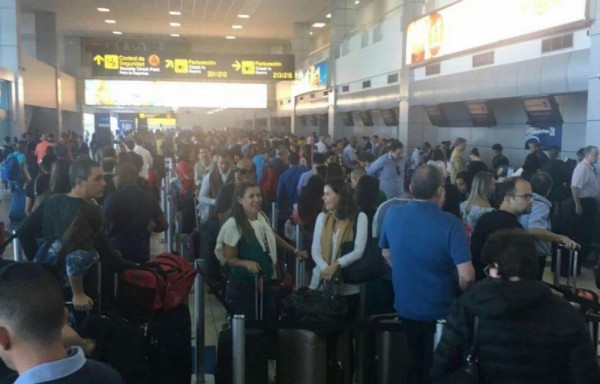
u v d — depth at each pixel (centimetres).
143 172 1185
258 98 3453
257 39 3522
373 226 470
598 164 916
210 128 4681
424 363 345
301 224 622
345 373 452
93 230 391
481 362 242
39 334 152
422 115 1795
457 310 254
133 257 514
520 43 1246
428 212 340
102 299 405
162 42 3672
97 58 2569
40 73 2455
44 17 2706
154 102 3350
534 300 231
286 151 1063
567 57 1091
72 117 3359
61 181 621
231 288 440
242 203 441
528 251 241
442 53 1514
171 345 397
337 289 449
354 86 2367
